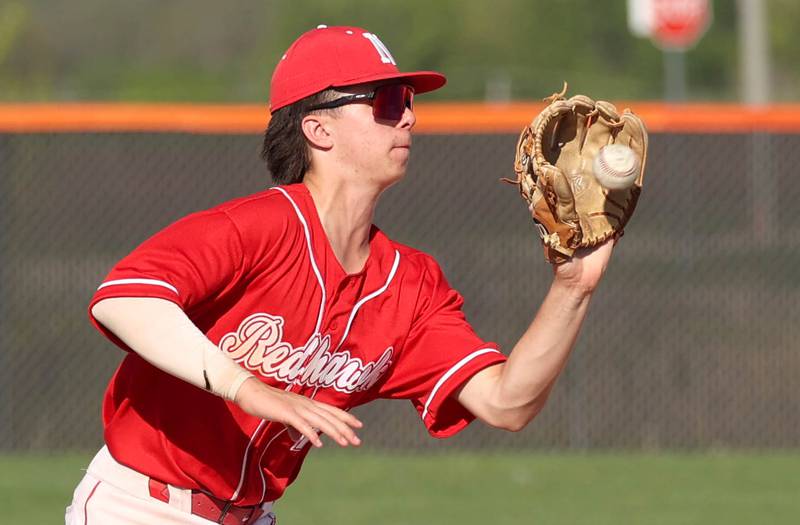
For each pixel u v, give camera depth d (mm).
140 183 26562
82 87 94875
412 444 27203
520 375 10328
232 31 115750
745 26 57156
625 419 27297
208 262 9461
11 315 26750
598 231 9781
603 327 27328
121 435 10406
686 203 27234
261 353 10117
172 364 8984
